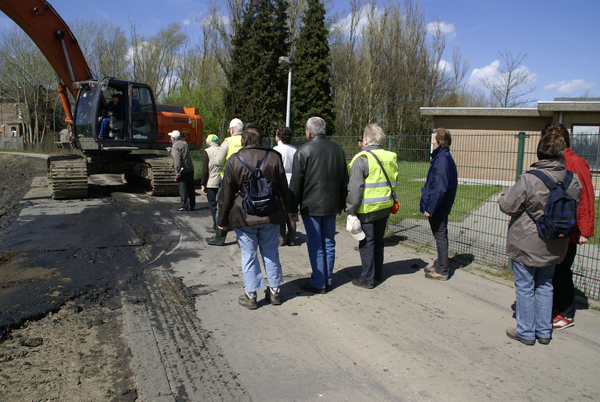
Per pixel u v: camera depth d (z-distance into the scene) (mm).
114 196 10172
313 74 31484
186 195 8398
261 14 29109
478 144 6062
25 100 39031
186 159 8219
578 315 3832
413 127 34812
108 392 2561
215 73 35656
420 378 2758
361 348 3143
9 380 2652
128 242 5914
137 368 2811
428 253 5770
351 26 35688
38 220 7215
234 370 2820
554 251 3020
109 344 3168
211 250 5680
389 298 4117
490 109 15391
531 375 2811
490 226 5734
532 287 3203
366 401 2510
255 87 28828
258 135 3754
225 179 3568
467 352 3104
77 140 10086
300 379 2729
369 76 34469
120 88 10188
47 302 3811
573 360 3016
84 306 3830
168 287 4316
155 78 40281
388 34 34156
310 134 4160
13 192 15188
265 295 4059
